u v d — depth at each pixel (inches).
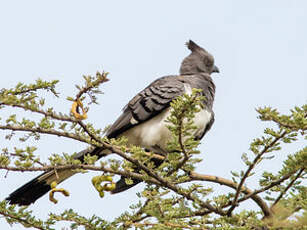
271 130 258.1
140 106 434.9
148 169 294.0
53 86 283.7
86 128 283.4
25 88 282.0
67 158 274.2
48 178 379.2
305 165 267.6
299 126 244.2
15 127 269.7
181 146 276.2
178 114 263.6
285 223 250.1
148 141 435.2
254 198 305.3
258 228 271.6
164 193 294.7
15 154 261.9
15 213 288.0
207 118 450.6
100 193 295.7
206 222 294.7
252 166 269.9
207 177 316.5
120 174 291.0
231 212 289.9
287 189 287.6
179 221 286.8
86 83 273.3
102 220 292.4
